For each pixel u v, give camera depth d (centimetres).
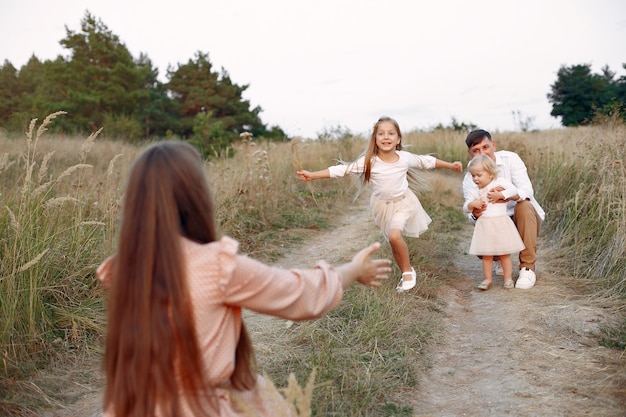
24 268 349
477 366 371
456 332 432
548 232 692
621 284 479
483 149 543
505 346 394
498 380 346
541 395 321
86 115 3241
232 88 4500
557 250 614
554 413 299
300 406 181
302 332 405
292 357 372
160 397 158
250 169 861
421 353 388
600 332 404
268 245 689
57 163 1184
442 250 662
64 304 423
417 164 535
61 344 386
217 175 851
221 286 164
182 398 162
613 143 702
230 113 4553
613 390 318
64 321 407
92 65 3312
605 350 375
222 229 678
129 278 164
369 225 816
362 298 460
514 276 560
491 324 439
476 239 517
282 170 1044
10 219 415
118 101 3303
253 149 1059
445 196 1002
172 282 160
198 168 177
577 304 457
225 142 1555
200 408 164
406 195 532
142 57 6091
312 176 532
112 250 494
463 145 1578
